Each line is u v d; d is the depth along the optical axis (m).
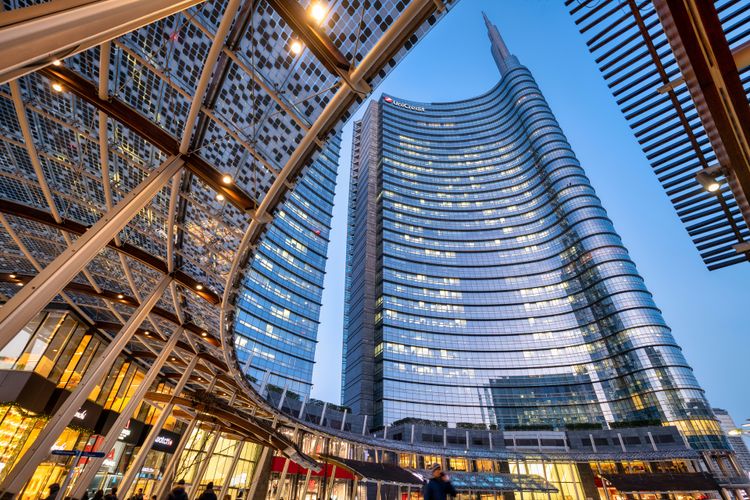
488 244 125.62
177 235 22.12
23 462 15.88
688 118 5.66
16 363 23.45
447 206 134.88
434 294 114.62
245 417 19.97
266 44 13.95
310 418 70.50
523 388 97.25
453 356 103.31
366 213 140.00
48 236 23.11
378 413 92.62
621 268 98.69
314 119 15.60
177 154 15.95
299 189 115.12
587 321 101.06
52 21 5.08
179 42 13.55
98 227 13.02
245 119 15.82
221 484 40.91
